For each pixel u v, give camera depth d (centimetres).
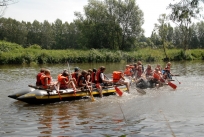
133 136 575
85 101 982
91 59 3562
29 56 3231
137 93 1154
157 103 935
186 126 646
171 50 4225
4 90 1208
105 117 747
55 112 811
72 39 9075
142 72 1468
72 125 667
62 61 3419
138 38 4919
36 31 9500
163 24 3903
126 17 4759
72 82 1005
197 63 3219
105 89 1096
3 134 599
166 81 1403
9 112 811
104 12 4775
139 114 777
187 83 1453
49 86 968
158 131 610
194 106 874
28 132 612
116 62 3588
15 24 8575
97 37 4894
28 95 907
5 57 3111
